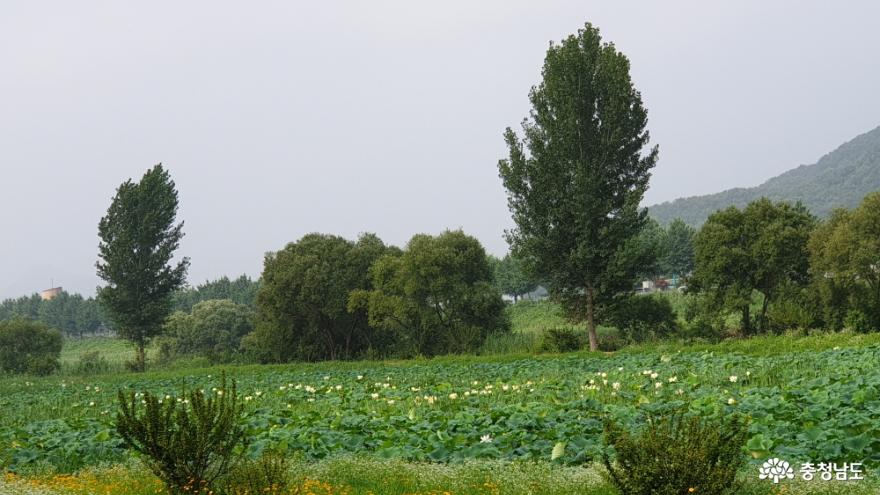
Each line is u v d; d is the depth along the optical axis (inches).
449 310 2070.6
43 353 2573.8
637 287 1882.4
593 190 1743.4
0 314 5236.2
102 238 2310.5
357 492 429.7
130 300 2285.9
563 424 573.6
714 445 335.3
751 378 868.0
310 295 2166.6
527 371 1248.2
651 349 1487.5
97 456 583.5
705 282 1838.1
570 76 1772.9
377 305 2034.9
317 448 557.9
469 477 437.1
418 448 525.7
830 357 983.6
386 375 1382.9
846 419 485.7
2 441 668.1
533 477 426.9
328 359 2330.2
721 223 1856.5
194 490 414.3
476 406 818.2
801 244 1772.9
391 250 2394.2
